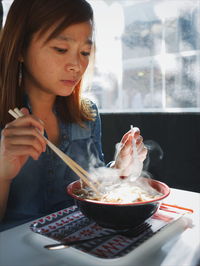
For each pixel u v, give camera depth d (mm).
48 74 1010
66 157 919
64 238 739
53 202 1228
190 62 2715
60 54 972
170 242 730
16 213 1152
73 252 682
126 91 3213
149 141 2223
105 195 861
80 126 1424
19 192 1167
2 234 793
